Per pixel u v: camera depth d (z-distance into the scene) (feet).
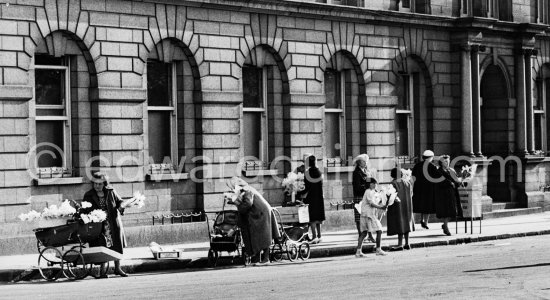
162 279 83.20
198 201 116.37
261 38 123.13
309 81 129.29
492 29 152.97
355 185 109.50
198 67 115.96
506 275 80.64
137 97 109.40
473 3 154.51
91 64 106.22
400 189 107.34
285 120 127.03
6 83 99.04
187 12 114.73
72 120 105.70
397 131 145.07
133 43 109.50
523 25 158.51
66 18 103.65
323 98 130.41
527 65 161.07
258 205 94.53
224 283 78.38
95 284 79.66
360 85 137.08
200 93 116.16
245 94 123.95
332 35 132.36
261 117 125.59
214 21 117.60
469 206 121.08
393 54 141.18
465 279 78.18
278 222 100.63
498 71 158.61
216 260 95.45
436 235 120.78
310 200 108.68
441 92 148.25
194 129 116.78
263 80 125.80
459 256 98.58
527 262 90.79
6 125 98.89
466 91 149.79
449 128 149.69
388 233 107.04
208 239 113.60
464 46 149.28
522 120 160.25
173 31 113.29
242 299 67.82
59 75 105.40
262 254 98.17
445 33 149.28
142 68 110.42
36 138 103.09
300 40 128.06
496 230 128.06
